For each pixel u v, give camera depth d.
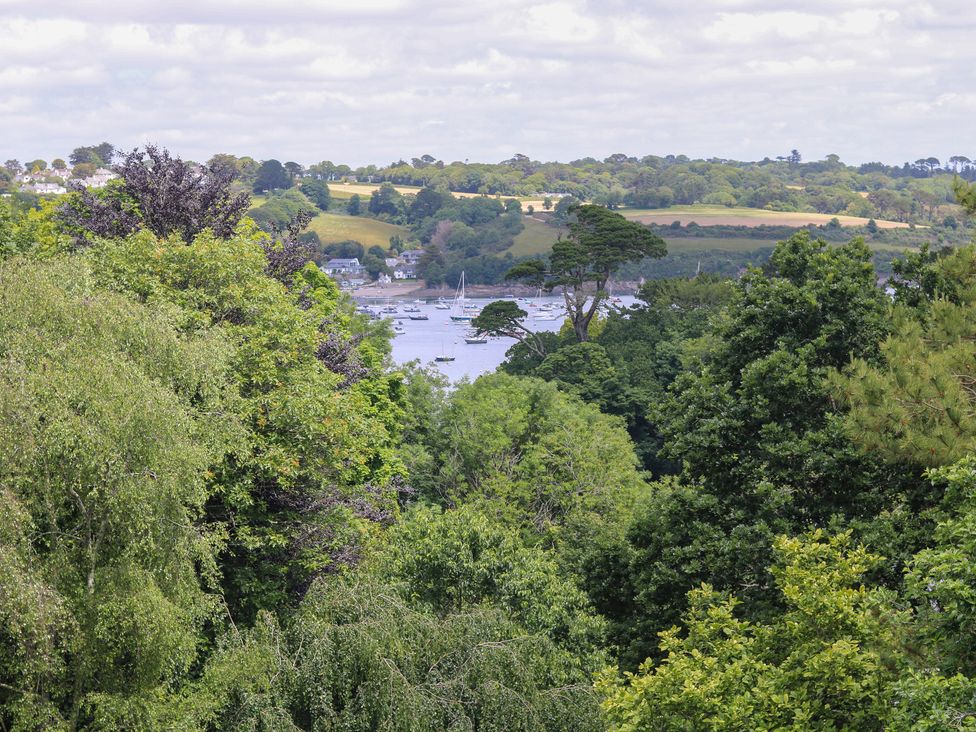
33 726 16.86
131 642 17.67
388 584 25.67
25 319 18.77
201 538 19.92
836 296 30.09
